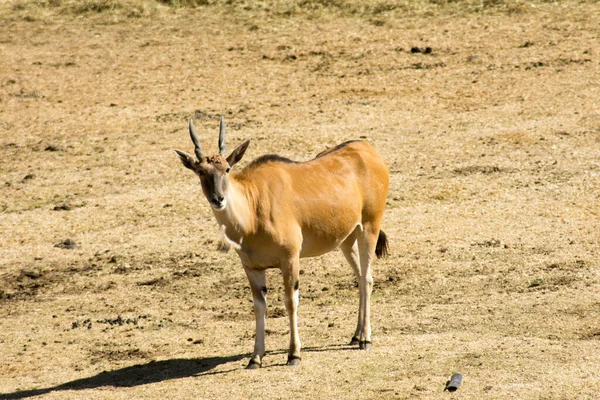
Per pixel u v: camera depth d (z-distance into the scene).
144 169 75.06
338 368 35.91
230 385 34.97
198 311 47.94
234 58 103.94
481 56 98.75
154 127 85.12
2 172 76.38
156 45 109.31
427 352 37.00
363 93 91.31
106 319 47.22
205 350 41.09
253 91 94.00
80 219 65.38
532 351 35.78
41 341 44.28
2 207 68.50
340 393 32.84
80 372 39.16
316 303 47.81
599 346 35.88
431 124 81.50
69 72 101.81
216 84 96.50
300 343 39.31
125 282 53.72
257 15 117.50
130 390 35.62
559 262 50.31
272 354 39.25
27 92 96.06
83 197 69.75
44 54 107.56
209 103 91.00
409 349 37.72
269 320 45.34
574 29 104.00
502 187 65.56
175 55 105.81
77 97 94.38
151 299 50.56
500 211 60.88
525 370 33.50
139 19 118.56
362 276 40.22
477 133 78.06
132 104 91.81
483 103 85.94
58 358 41.50
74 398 35.03
